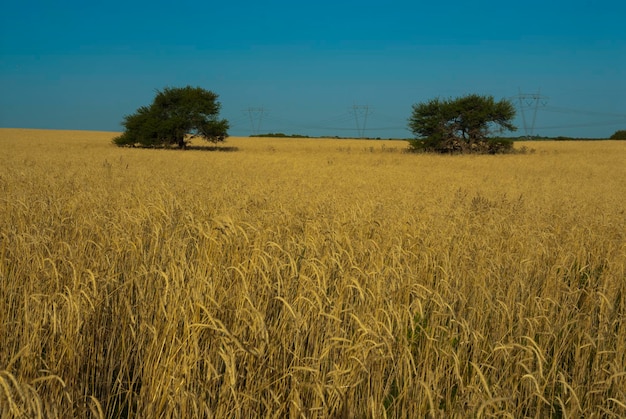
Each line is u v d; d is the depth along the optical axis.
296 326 4.50
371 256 6.82
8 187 14.38
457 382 4.59
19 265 6.12
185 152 50.75
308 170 30.70
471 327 5.51
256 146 74.69
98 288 5.34
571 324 5.93
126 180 19.05
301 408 3.94
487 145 61.50
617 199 19.22
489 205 13.34
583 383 5.02
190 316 4.58
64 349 4.34
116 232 7.38
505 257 8.20
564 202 16.73
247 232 7.70
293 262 5.34
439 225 10.02
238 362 4.37
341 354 4.55
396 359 4.68
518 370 4.82
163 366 4.37
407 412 4.43
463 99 61.09
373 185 21.64
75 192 13.12
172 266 5.40
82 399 4.24
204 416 4.11
